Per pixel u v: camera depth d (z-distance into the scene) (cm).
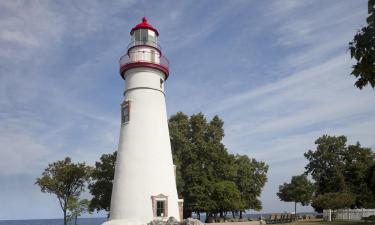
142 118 3017
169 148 3112
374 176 5022
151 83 3100
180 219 3197
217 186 4731
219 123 5353
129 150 2977
